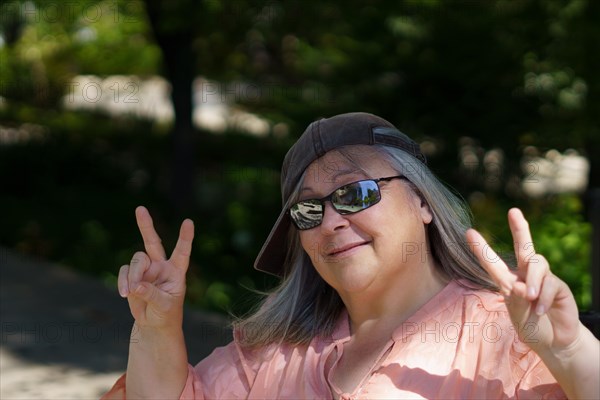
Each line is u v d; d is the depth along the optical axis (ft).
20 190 41.88
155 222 35.99
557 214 24.86
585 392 7.16
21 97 61.82
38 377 18.69
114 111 62.54
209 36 37.35
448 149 27.50
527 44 28.07
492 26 27.96
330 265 8.79
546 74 28.25
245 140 50.34
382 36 28.50
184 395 9.19
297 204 8.87
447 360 8.33
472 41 27.61
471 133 27.53
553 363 7.25
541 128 28.04
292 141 30.17
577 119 28.22
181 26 33.04
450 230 8.94
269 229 32.42
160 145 50.42
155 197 40.65
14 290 26.30
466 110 27.43
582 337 7.19
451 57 27.45
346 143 8.87
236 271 29.63
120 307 24.61
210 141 51.03
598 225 17.74
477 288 8.84
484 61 27.30
